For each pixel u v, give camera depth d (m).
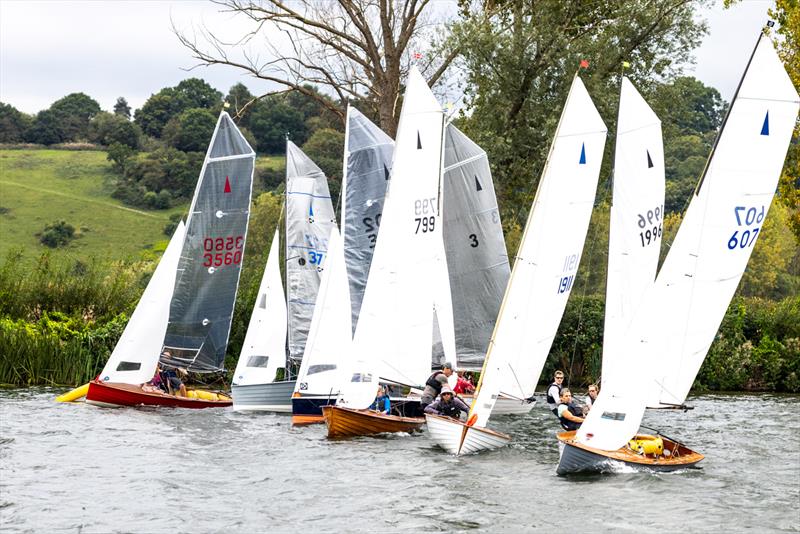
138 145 167.12
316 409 36.88
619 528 21.55
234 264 44.34
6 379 47.62
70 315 54.06
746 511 23.22
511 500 23.92
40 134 178.75
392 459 29.20
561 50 59.12
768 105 28.61
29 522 21.30
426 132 34.78
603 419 27.30
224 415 39.34
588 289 77.69
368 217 42.38
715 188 28.55
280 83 65.44
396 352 34.47
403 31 64.06
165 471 26.89
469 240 44.19
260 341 41.50
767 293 111.00
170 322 43.34
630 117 33.28
